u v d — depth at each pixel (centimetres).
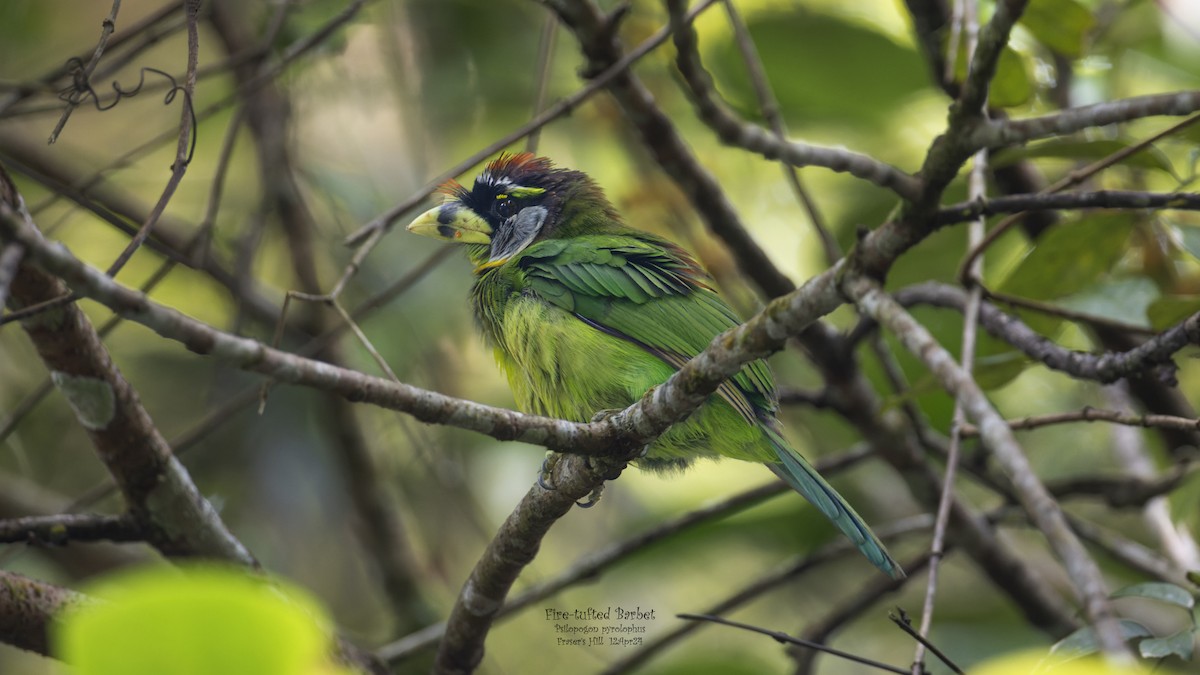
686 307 930
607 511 1387
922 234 628
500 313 959
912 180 621
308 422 1295
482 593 759
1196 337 719
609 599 1348
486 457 1364
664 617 1352
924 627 659
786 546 1354
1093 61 1123
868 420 1039
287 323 1219
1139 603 1170
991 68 577
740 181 1407
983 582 1370
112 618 314
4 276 421
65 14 1470
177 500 763
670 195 1259
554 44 1270
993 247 1205
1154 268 1010
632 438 658
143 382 1375
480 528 1236
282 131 1194
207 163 1432
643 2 1298
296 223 1242
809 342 998
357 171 1367
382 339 1262
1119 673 411
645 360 911
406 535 1265
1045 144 884
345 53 1237
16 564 1221
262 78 935
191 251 900
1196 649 1095
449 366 1325
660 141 957
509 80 1363
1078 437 1334
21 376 1287
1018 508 1061
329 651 809
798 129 1352
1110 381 780
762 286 1027
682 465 941
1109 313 891
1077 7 891
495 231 1084
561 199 1085
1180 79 1192
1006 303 858
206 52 1428
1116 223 851
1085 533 1071
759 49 1272
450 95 1333
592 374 913
